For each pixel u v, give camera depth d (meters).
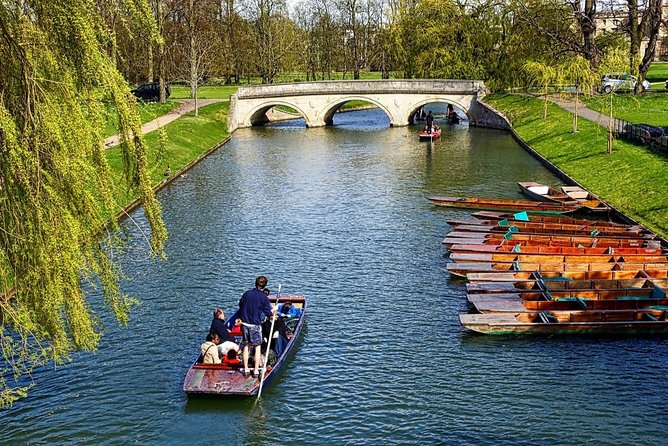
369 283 26.67
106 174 16.06
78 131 15.20
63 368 20.36
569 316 22.14
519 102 71.19
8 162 14.41
